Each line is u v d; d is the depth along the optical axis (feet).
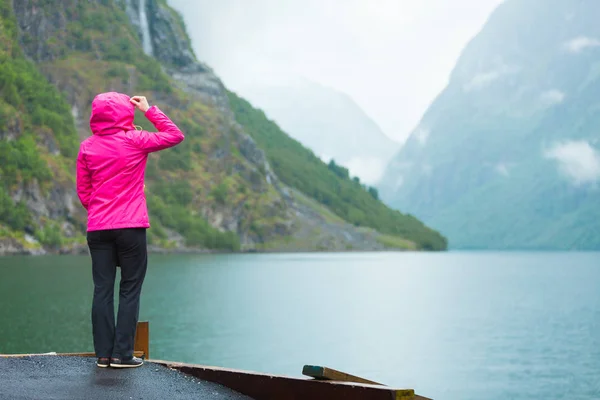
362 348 149.48
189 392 25.08
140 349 31.32
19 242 613.11
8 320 163.02
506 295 323.78
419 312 237.45
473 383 116.67
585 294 331.36
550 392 111.04
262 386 25.62
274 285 353.10
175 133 28.09
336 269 556.51
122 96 28.30
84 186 27.78
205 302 246.27
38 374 25.70
